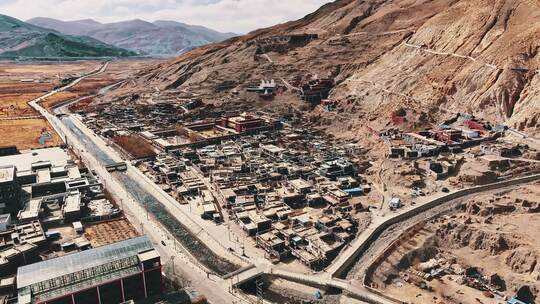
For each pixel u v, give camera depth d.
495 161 189.25
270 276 132.75
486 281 129.88
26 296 103.44
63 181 192.25
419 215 163.75
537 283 122.69
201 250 151.25
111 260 115.69
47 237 151.38
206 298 119.81
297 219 162.38
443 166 194.50
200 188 197.12
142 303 115.44
